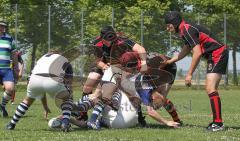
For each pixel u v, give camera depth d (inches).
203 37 837.2
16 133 787.4
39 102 1644.9
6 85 1098.7
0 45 1099.3
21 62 1343.5
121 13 2913.4
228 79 3070.9
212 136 767.7
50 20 2802.7
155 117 903.1
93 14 2869.1
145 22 2896.2
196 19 3031.5
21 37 2775.6
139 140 720.3
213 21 3031.5
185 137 755.4
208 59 846.5
